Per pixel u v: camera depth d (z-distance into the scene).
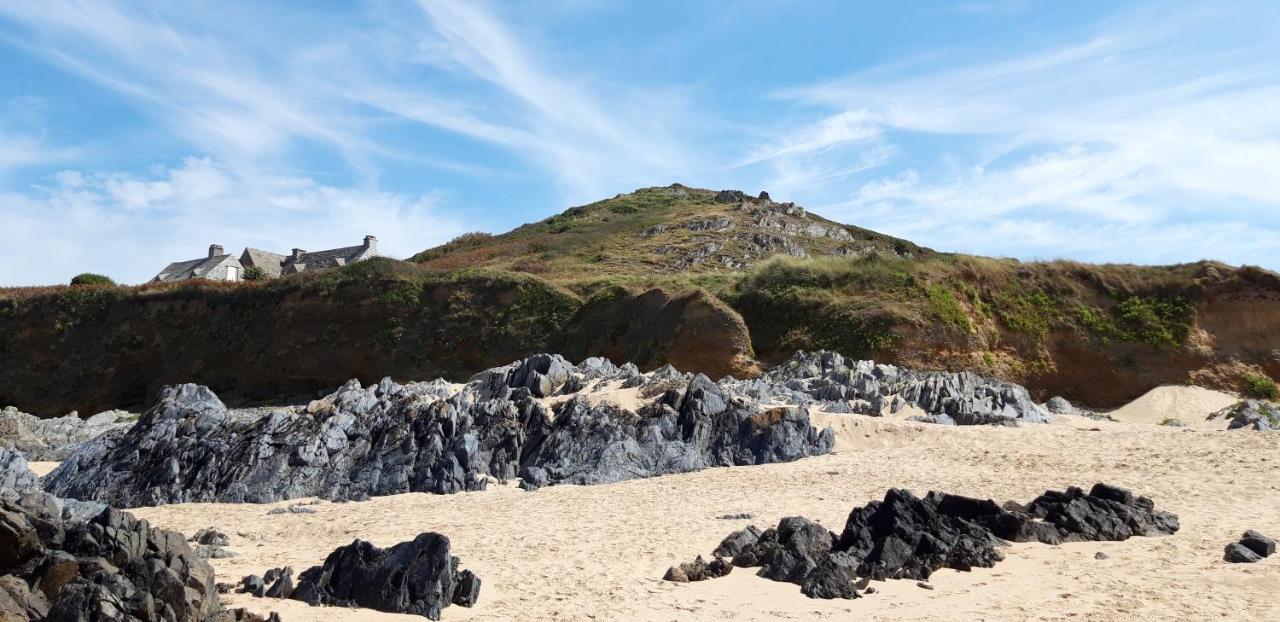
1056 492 15.95
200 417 24.17
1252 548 13.55
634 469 21.78
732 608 11.73
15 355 48.59
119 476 22.39
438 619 11.24
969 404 26.03
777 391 27.41
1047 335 37.25
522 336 44.00
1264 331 36.28
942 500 15.32
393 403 24.16
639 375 26.39
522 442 22.70
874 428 24.03
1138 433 23.72
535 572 13.51
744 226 65.31
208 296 49.09
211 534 16.41
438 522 17.58
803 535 13.96
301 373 45.47
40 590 10.12
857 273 40.25
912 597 12.10
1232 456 20.45
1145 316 37.12
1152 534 14.97
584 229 70.44
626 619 11.28
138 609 9.60
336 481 21.55
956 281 38.75
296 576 12.68
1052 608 11.55
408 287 46.66
